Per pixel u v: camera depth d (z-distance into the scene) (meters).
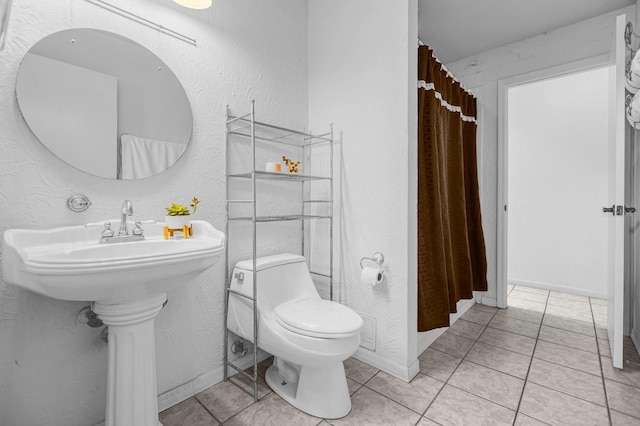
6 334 1.01
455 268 2.29
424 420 1.29
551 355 1.84
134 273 0.87
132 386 1.05
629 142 2.10
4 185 1.00
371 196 1.73
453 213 2.29
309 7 2.07
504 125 2.64
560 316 2.50
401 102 1.59
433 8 2.12
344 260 1.87
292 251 1.98
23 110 1.02
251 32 1.73
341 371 1.37
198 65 1.49
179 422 1.30
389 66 1.64
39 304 1.07
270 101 1.84
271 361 1.82
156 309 1.09
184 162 1.44
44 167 1.07
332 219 1.90
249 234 1.73
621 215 1.60
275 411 1.37
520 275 3.42
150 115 1.32
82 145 1.14
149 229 1.28
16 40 1.02
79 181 1.15
